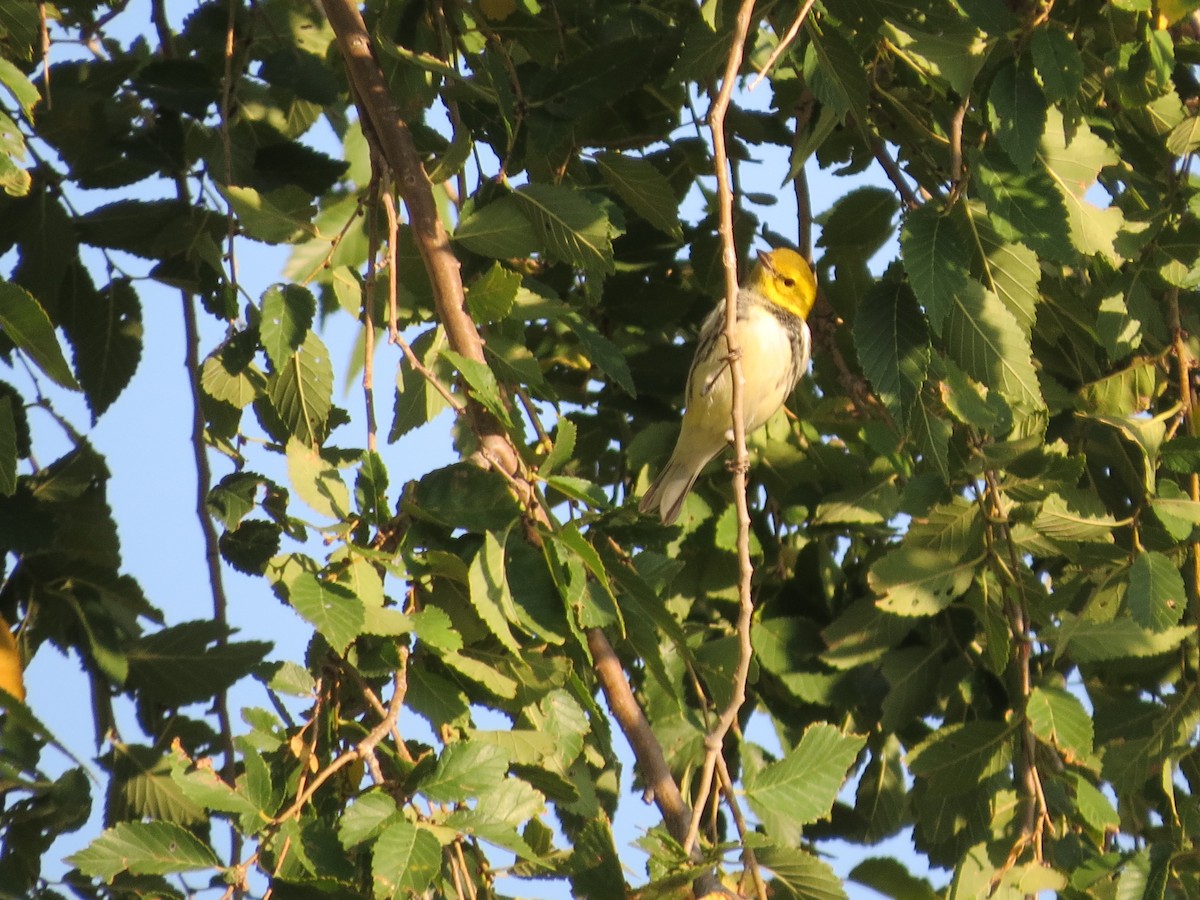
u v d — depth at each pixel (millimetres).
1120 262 8398
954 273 7207
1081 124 7902
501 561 6305
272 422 7875
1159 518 7688
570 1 9430
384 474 6605
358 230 8211
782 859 6152
